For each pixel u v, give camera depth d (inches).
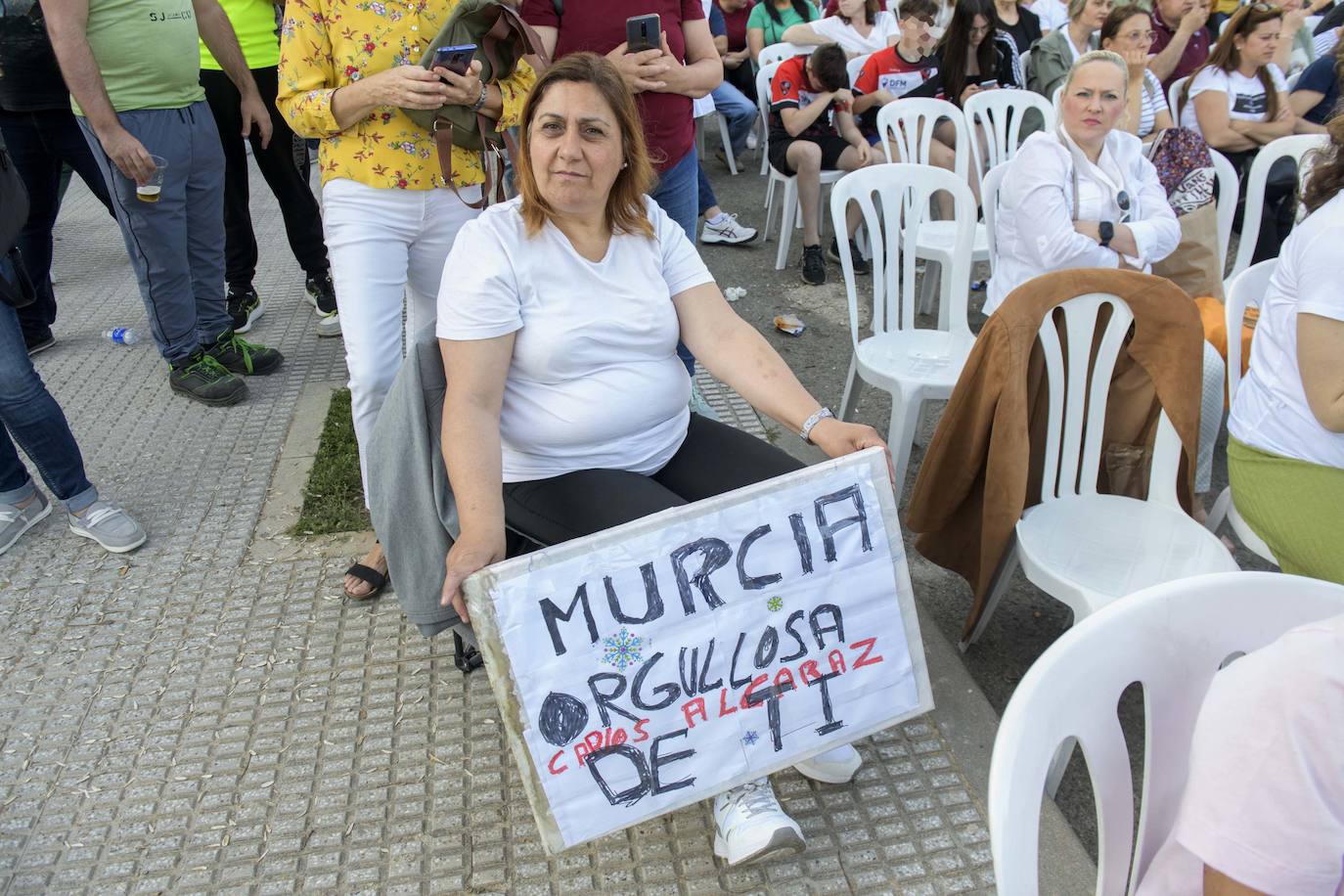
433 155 100.7
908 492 139.1
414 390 72.7
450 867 78.4
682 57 124.6
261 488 131.6
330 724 92.7
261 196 285.4
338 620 106.6
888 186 136.6
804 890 76.3
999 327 90.6
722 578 65.8
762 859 78.7
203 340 162.2
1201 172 146.0
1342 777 36.9
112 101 132.5
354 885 76.9
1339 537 84.7
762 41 316.5
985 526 95.7
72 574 114.3
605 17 118.6
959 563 106.2
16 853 79.6
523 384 79.9
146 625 106.0
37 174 156.8
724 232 243.3
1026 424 91.5
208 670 99.6
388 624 105.9
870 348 135.9
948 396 124.3
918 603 110.2
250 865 78.5
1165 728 50.9
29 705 95.0
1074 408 97.8
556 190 74.7
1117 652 48.3
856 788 85.5
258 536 121.3
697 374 167.9
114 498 129.3
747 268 232.1
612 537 62.9
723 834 75.0
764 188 295.1
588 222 79.7
